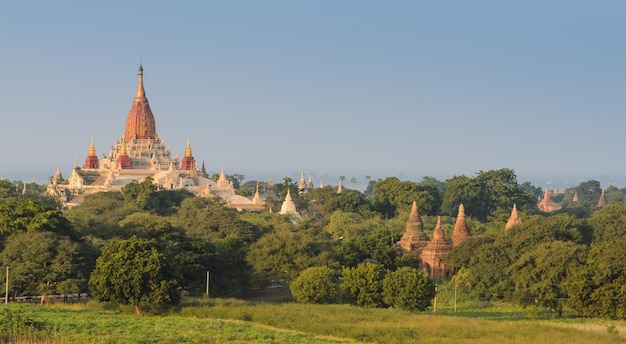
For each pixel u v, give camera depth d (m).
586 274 134.25
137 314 126.62
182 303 132.38
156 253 128.25
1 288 135.88
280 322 117.31
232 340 104.38
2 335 96.00
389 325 114.25
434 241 199.88
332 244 181.50
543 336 106.81
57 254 138.62
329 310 127.88
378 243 186.50
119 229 167.75
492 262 166.75
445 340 104.44
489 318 133.00
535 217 182.00
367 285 139.62
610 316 130.38
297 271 160.25
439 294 163.25
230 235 183.25
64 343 93.94
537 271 144.12
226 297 153.62
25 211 154.88
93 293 128.50
